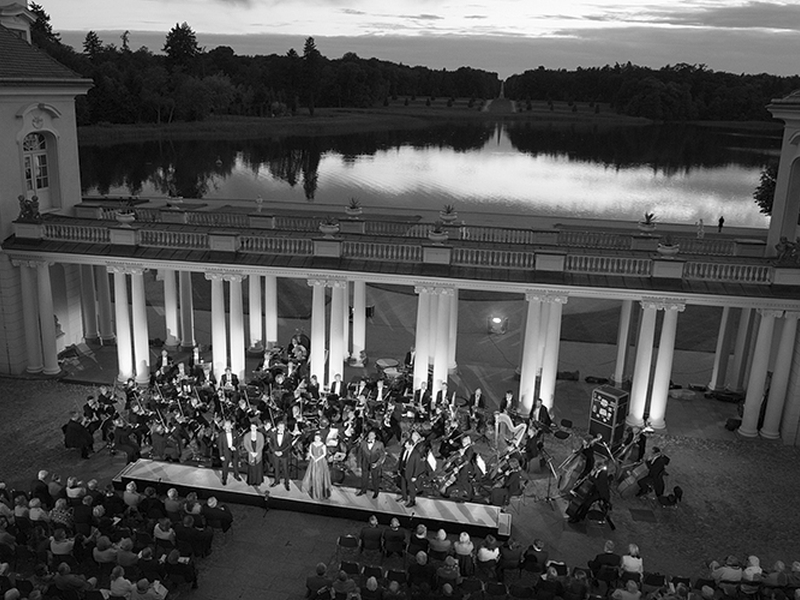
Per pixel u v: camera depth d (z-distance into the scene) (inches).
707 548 1046.4
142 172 5502.0
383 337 1872.5
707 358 1811.0
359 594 831.7
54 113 1576.0
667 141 7726.4
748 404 1363.2
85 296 1706.4
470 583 858.1
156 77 7185.0
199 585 925.8
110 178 5246.1
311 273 1412.4
